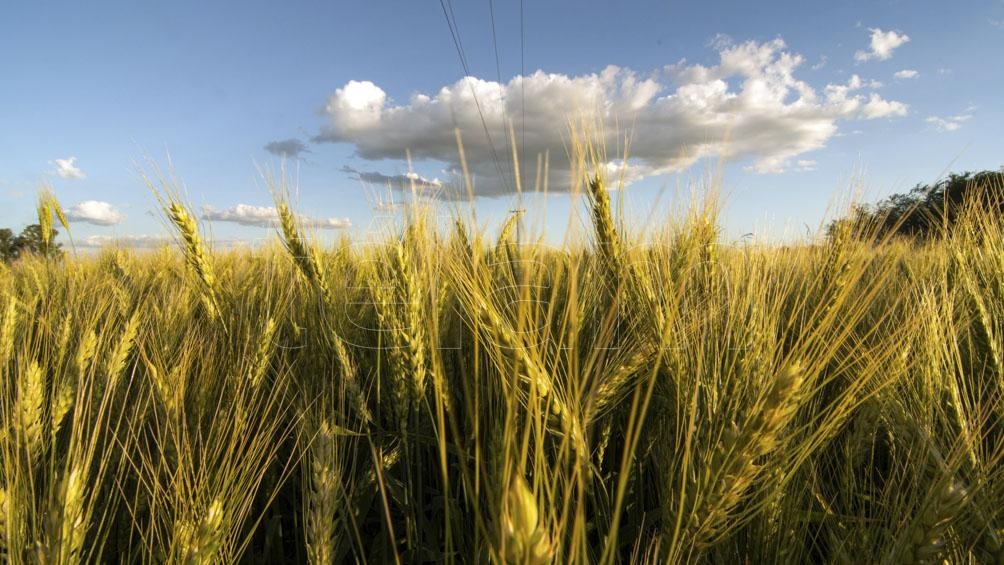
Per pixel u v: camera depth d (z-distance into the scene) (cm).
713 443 184
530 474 174
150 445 280
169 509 221
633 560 221
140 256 931
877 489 253
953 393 230
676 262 336
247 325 361
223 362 332
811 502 226
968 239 388
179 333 388
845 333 186
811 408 250
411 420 317
